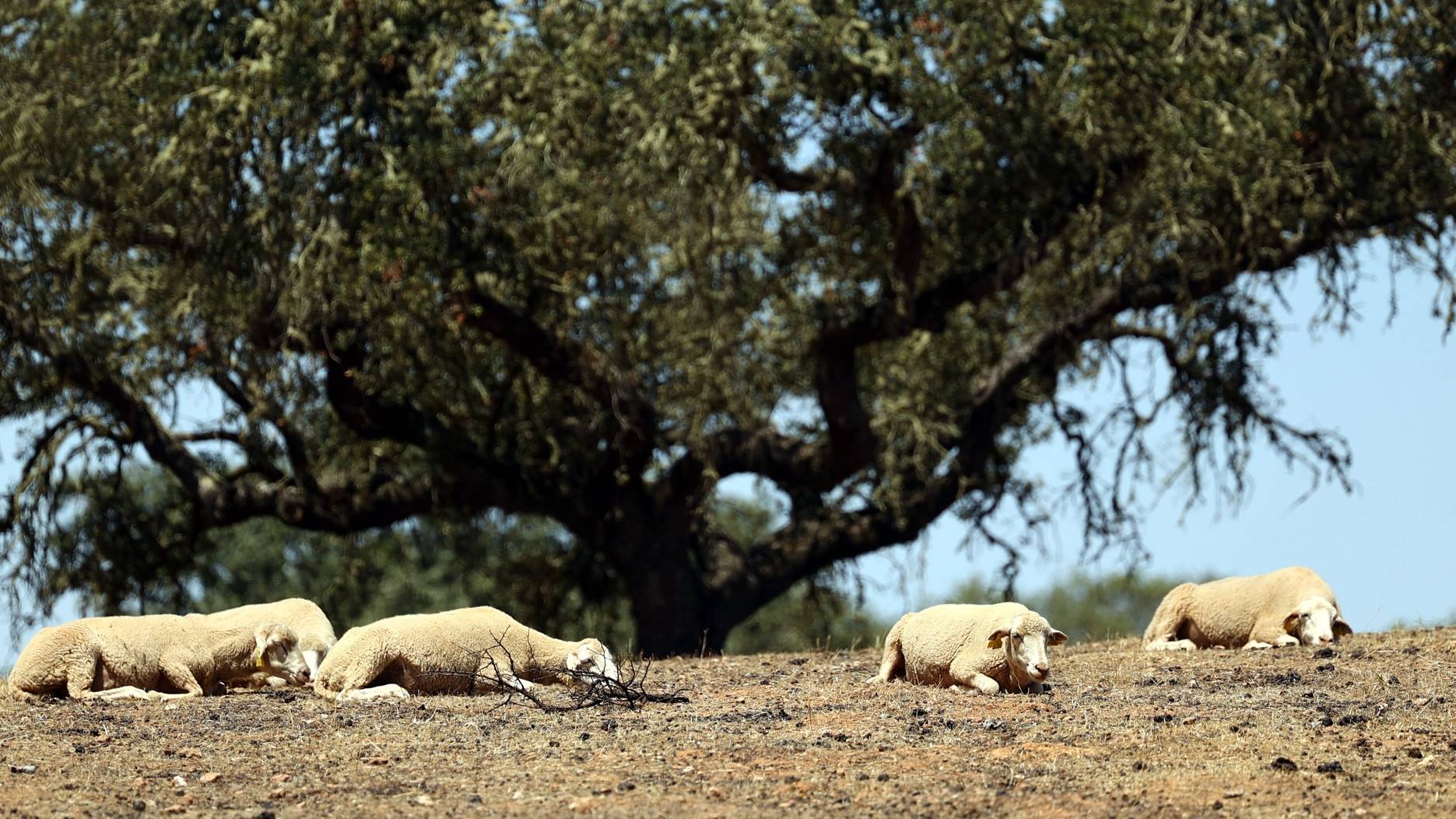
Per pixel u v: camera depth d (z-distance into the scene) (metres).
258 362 89.12
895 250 92.81
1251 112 86.12
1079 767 33.34
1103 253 94.69
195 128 81.50
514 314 91.69
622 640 144.12
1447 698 41.44
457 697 42.28
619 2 86.38
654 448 97.19
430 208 85.31
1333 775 32.50
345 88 85.88
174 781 32.47
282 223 82.81
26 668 42.19
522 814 29.94
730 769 33.50
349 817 29.77
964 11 86.88
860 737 36.56
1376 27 90.31
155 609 116.38
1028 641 42.00
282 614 46.09
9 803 30.39
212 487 102.12
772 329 94.69
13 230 85.31
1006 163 91.31
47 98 82.31
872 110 89.38
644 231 86.19
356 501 101.56
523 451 101.19
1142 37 86.56
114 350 89.62
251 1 88.69
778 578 106.25
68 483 105.31
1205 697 42.22
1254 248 90.94
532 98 85.12
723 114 84.62
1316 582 53.72
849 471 98.94
